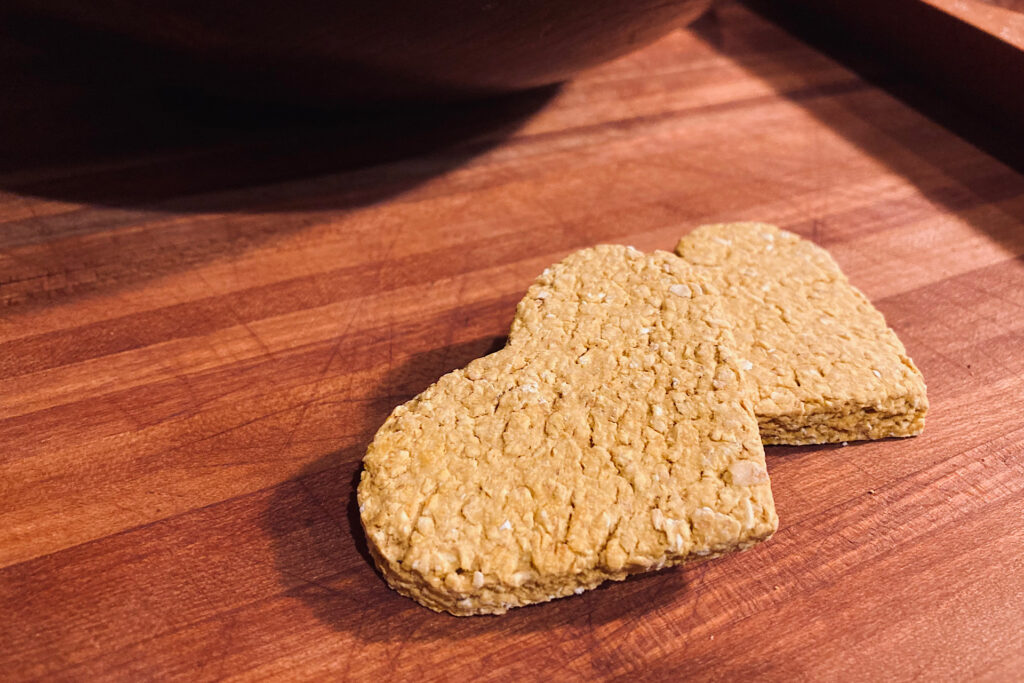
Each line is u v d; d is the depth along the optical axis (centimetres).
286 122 23
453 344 18
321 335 18
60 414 17
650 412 15
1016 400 18
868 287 20
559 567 14
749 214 22
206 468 16
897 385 16
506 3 18
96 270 19
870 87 26
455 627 14
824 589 15
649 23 20
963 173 23
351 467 16
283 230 20
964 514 16
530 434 15
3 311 18
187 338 18
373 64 19
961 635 14
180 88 22
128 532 15
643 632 14
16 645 14
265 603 14
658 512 14
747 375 16
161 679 14
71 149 22
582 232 21
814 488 16
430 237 21
